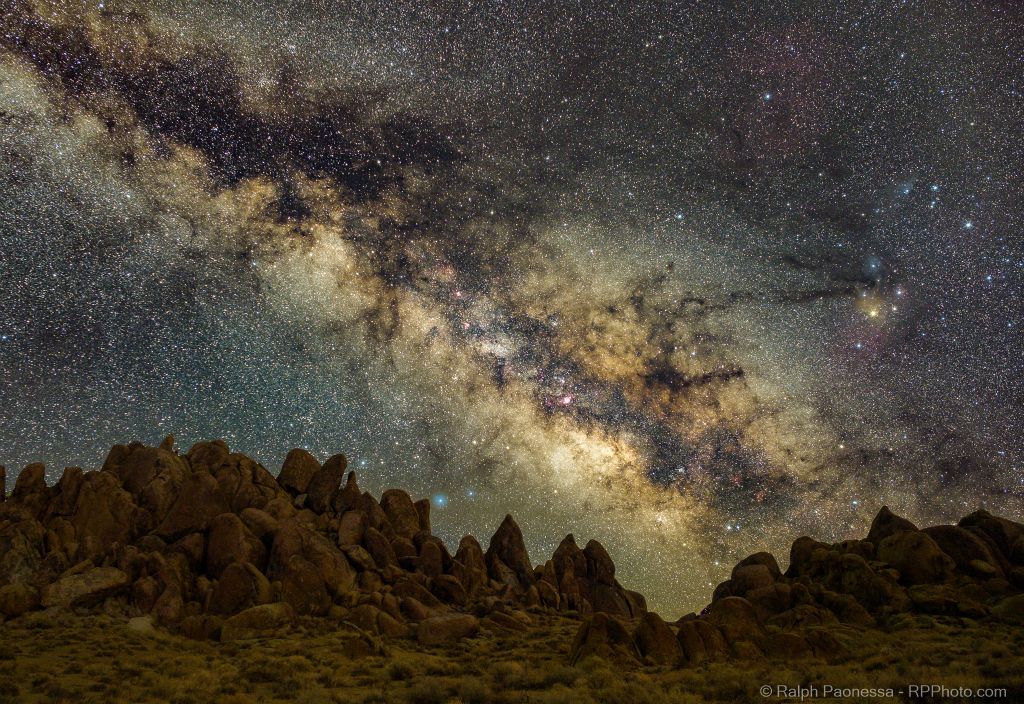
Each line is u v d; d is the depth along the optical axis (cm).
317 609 3662
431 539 4631
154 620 3353
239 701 2164
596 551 4928
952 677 2208
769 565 4184
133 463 4359
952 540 3844
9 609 3294
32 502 4069
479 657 3081
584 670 2594
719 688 2223
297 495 4744
